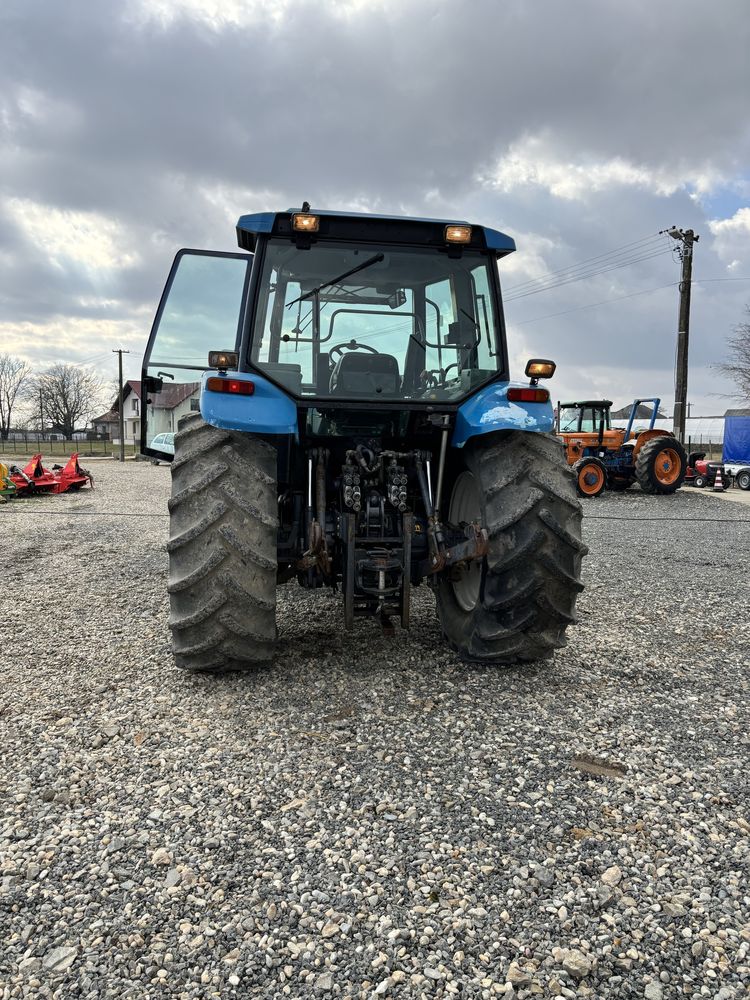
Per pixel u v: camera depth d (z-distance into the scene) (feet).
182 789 8.07
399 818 7.49
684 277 72.59
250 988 5.33
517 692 10.94
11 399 248.32
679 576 20.57
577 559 11.20
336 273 12.23
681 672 12.00
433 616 15.37
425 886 6.43
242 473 10.66
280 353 12.07
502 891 6.38
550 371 11.63
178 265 14.32
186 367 14.73
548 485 10.89
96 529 30.81
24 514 36.99
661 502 48.55
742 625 14.99
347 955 5.64
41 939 5.79
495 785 8.17
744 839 7.17
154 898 6.28
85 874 6.59
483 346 12.71
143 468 93.61
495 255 12.76
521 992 5.30
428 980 5.40
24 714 10.16
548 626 11.40
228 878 6.54
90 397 239.50
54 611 16.02
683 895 6.32
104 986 5.34
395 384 12.45
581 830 7.29
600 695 10.89
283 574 12.59
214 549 10.38
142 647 13.25
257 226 11.88
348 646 13.15
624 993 5.29
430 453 12.32
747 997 5.24
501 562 10.87
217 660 10.93
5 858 6.82
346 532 11.08
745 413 143.95
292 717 9.98
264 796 7.91
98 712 10.20
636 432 59.77
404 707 10.34
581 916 6.06
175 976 5.43
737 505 46.32
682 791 8.07
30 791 8.04
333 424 12.22
